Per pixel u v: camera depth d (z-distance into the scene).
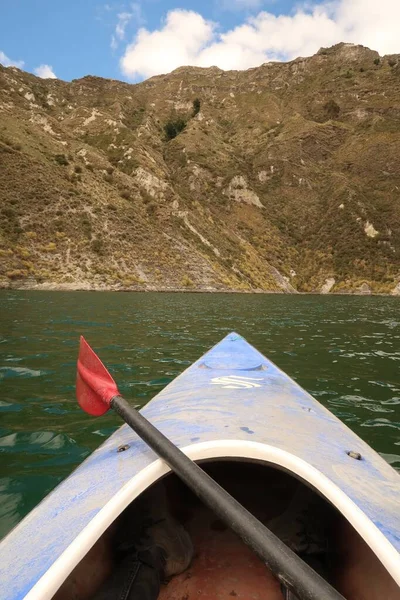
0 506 3.14
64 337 10.30
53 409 5.22
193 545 2.16
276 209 72.06
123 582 1.73
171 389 3.68
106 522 1.52
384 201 68.56
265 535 1.37
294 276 59.09
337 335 12.61
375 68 121.50
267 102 116.50
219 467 2.49
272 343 10.73
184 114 114.56
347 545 1.88
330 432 2.67
